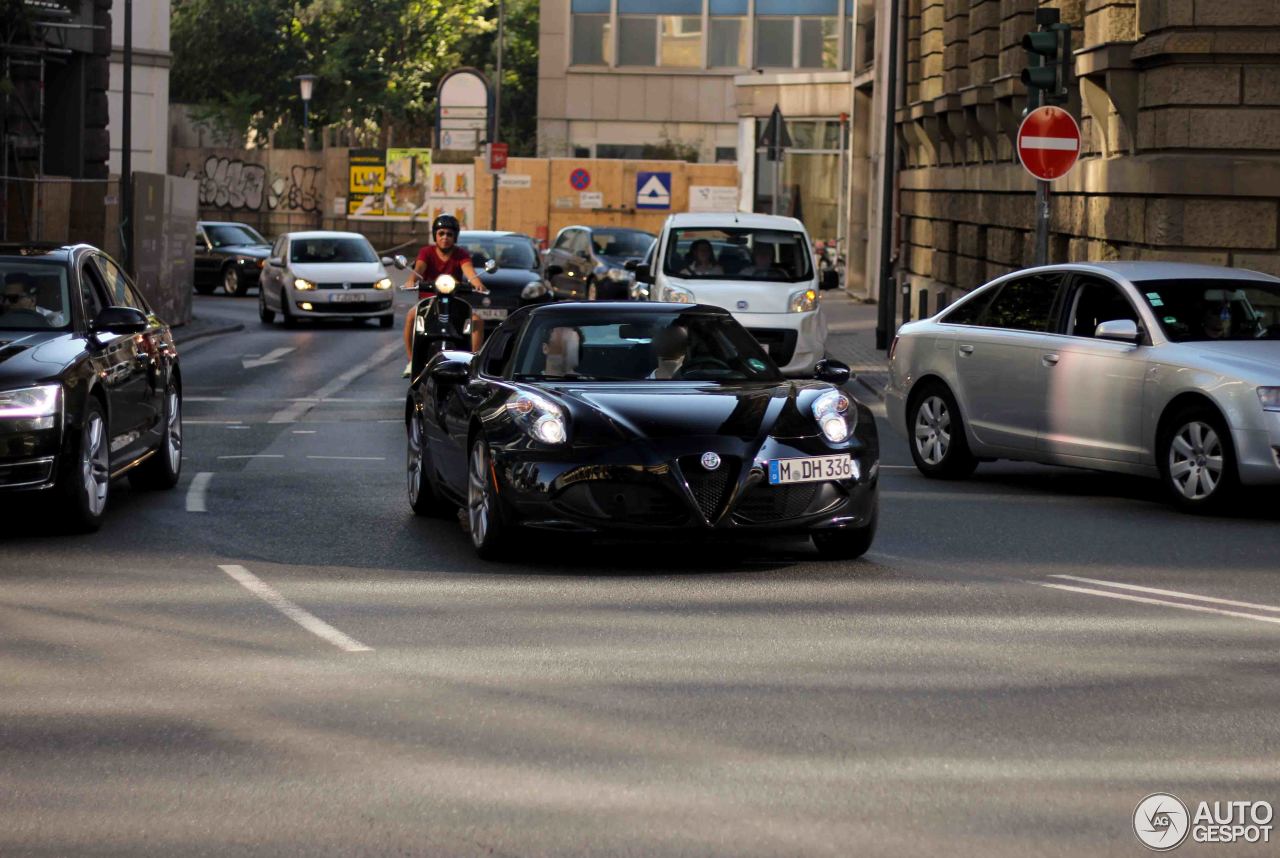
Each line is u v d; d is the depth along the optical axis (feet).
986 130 116.57
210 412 70.54
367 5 285.43
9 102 117.80
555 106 255.50
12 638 28.84
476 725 23.27
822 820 19.19
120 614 30.83
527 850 18.19
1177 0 76.23
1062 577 35.19
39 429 38.27
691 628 29.71
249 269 169.68
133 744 22.29
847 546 36.91
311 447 59.00
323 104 283.38
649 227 221.66
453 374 40.57
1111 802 19.90
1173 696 25.04
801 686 25.54
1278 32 75.31
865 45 173.58
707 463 34.47
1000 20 114.73
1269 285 48.83
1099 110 87.35
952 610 31.50
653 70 253.24
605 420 35.32
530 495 34.96
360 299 127.24
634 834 18.70
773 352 82.89
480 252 114.21
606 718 23.65
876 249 162.91
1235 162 76.18
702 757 21.72
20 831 18.83
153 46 198.49
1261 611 31.63
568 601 32.19
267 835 18.69
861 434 36.47
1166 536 41.04
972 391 51.85
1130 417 46.57
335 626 29.84
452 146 227.81
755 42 251.19
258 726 23.20
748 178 194.29
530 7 315.37
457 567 35.91
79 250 44.83
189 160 253.24
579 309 40.34
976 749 22.16
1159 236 78.18
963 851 18.17
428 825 19.02
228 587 33.50
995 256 115.24
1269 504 47.26
